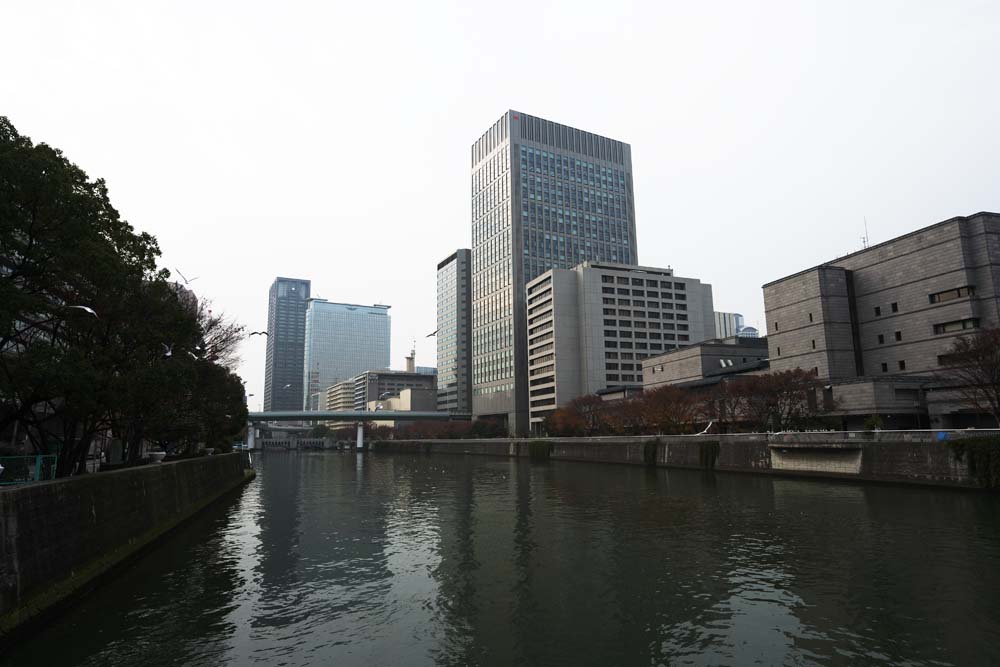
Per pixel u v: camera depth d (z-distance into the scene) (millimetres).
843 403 73562
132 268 28516
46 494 19609
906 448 49219
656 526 34812
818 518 35969
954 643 16281
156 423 42281
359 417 195875
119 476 26953
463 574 24797
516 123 198375
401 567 26172
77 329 28250
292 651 16625
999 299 69938
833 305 86250
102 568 23188
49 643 17172
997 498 40688
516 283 190375
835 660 15414
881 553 26250
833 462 56188
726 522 35531
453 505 48031
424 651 16578
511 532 34344
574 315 167000
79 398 23859
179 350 35531
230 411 58250
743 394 74250
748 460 66938
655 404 89562
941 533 30125
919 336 77750
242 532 35750
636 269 170875
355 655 16328
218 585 23391
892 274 82000
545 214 197500
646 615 19219
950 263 74250
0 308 20469
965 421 65562
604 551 28422
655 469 80812
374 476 85812
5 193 20484
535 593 21875
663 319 171250
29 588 18312
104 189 27047
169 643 17234
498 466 104625
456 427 184625
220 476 57781
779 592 21203
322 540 32781
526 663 15680
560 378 162500
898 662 15195
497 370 196750
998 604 19219
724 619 18641
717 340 124188
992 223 72188
